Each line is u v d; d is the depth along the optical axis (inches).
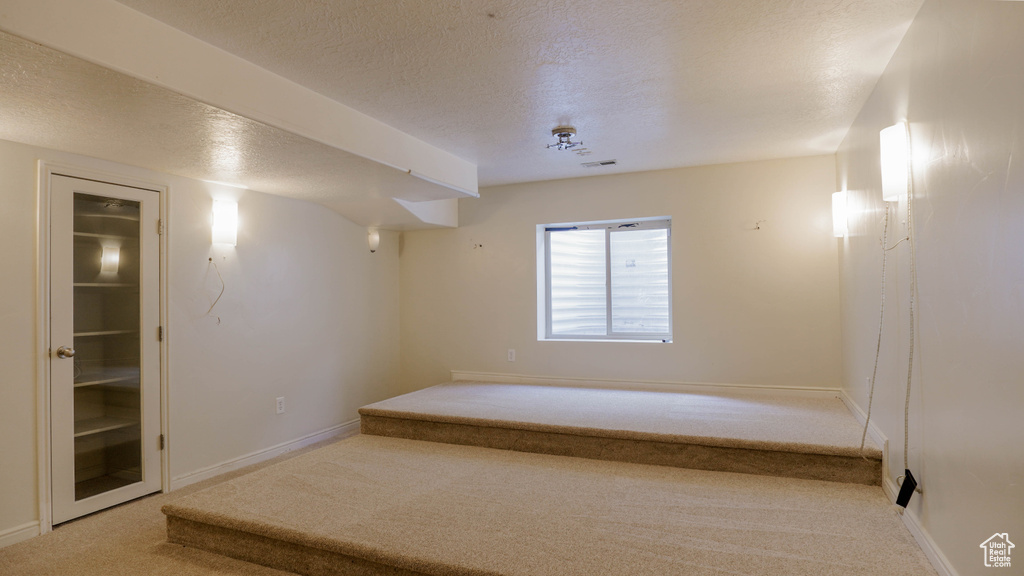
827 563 78.5
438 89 108.3
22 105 87.4
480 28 83.9
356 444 144.4
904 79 88.2
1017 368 53.1
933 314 76.3
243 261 154.0
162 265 133.1
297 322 171.9
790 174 166.7
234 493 108.1
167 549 101.8
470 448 140.3
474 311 207.8
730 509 98.6
